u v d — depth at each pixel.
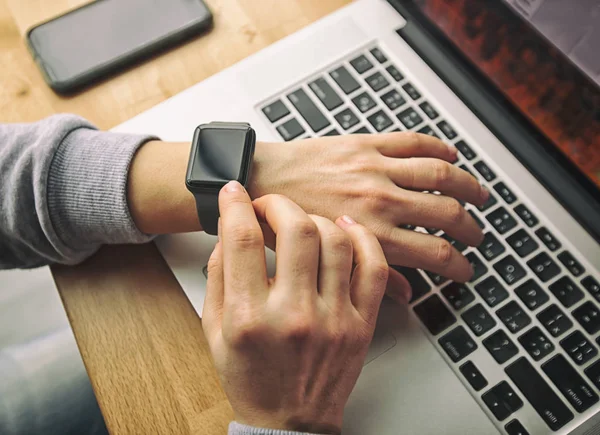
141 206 0.49
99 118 0.56
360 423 0.43
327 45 0.57
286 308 0.37
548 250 0.49
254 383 0.38
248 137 0.46
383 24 0.58
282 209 0.40
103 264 0.51
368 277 0.41
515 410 0.43
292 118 0.54
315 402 0.39
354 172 0.49
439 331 0.46
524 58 0.51
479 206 0.50
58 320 0.51
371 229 0.47
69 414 0.46
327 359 0.39
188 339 0.48
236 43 0.60
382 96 0.55
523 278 0.47
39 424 0.46
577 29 0.45
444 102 0.55
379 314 0.46
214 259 0.41
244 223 0.38
